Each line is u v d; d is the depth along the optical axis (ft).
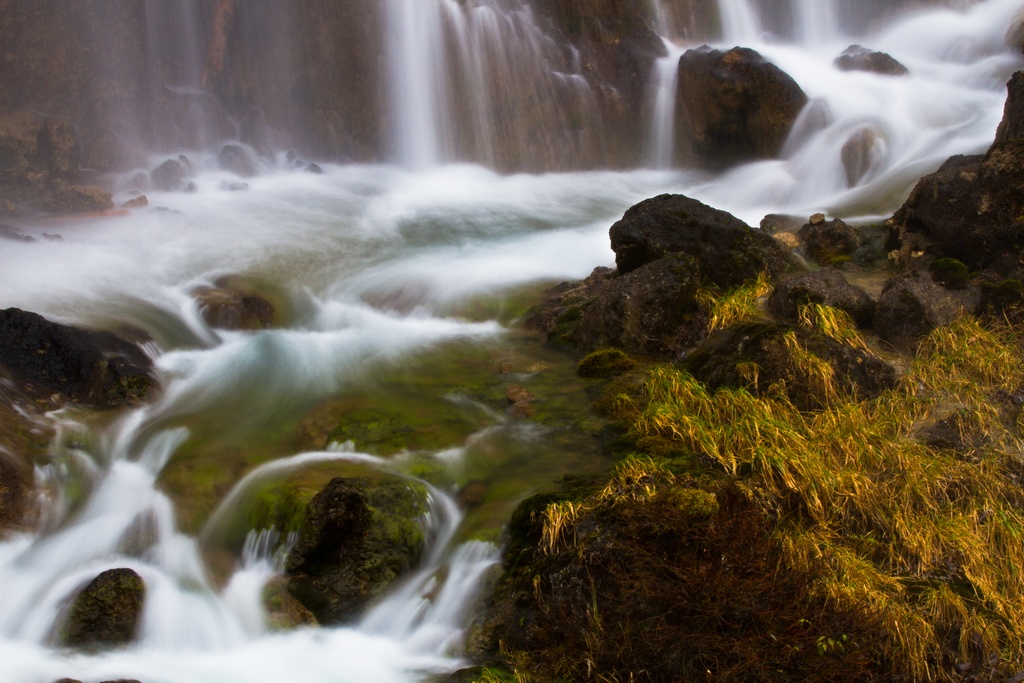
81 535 27.48
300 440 31.53
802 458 26.71
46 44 61.26
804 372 30.66
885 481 26.89
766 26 81.46
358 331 41.01
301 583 25.76
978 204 38.04
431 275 46.57
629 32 73.51
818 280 36.01
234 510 27.91
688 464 27.43
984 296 35.24
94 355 34.45
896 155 59.52
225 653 24.22
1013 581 25.00
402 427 32.27
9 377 32.86
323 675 23.43
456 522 27.68
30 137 58.29
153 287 43.34
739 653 21.56
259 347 38.73
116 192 58.80
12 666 23.22
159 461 30.68
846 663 21.63
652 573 22.61
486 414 33.37
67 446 30.73
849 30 83.46
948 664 23.06
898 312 34.40
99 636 24.08
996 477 27.71
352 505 25.96
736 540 23.15
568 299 41.68
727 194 62.23
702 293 36.99
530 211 59.16
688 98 68.44
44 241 47.55
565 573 23.70
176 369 36.73
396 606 25.49
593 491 26.40
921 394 31.01
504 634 24.18
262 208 56.59
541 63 69.97
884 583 23.94
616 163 70.90
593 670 22.18
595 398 33.91
